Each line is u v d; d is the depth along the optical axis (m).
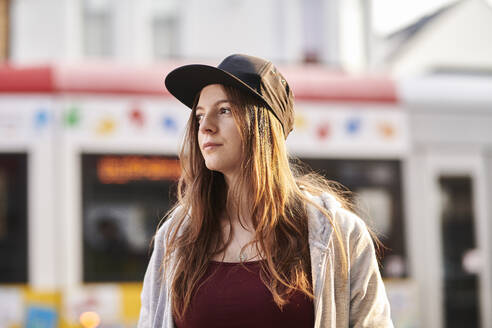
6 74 5.79
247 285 1.68
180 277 1.76
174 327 1.76
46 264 5.62
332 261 1.72
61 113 5.76
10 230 5.63
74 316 5.60
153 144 5.88
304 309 1.67
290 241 1.72
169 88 1.87
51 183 5.69
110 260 5.71
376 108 6.39
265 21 12.27
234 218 1.81
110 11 12.02
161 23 12.18
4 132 5.69
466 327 6.37
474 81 6.79
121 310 5.68
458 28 14.64
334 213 1.76
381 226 6.24
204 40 12.09
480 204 6.58
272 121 1.78
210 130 1.77
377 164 6.30
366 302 1.77
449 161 6.54
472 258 6.46
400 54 14.05
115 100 5.86
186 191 1.90
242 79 1.76
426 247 6.34
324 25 12.65
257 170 1.73
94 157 5.77
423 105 6.51
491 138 6.68
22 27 11.41
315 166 6.15
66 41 11.53
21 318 5.57
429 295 6.29
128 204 5.79
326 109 6.26
